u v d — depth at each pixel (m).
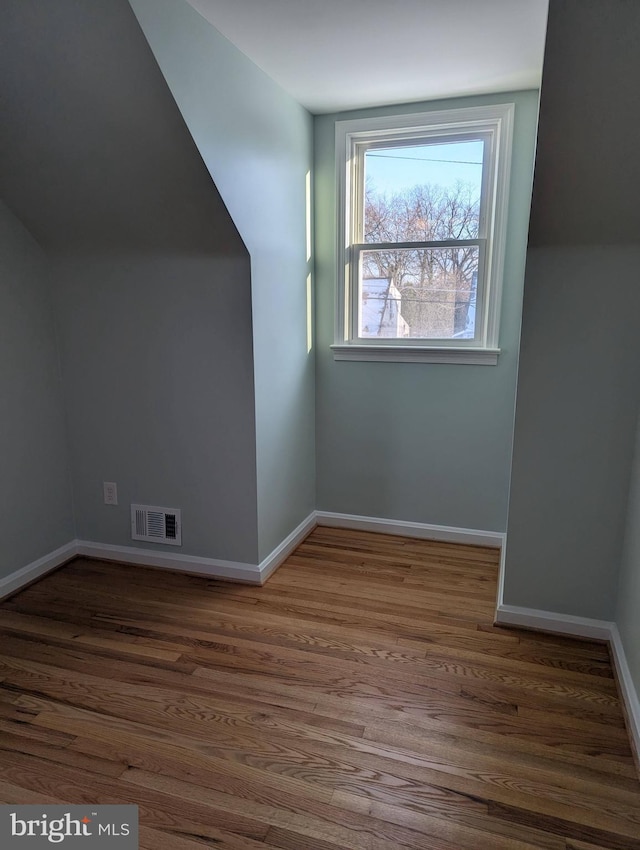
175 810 1.42
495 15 1.87
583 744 1.64
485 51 2.15
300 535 3.09
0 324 2.41
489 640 2.16
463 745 1.63
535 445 2.11
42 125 2.00
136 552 2.81
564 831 1.36
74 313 2.64
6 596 2.49
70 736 1.66
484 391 2.89
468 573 2.72
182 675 1.95
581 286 1.96
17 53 1.77
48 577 2.69
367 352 3.02
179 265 2.42
